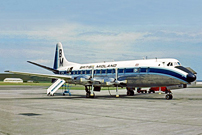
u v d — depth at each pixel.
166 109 16.44
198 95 36.53
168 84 25.33
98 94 39.62
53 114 13.80
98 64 32.75
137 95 36.41
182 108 17.09
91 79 28.70
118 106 18.45
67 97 30.64
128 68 28.42
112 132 9.05
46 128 9.75
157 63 26.22
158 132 9.07
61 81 34.06
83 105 19.27
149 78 26.39
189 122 11.21
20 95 34.34
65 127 9.97
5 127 9.93
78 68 35.28
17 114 13.73
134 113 14.34
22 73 29.27
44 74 30.67
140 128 9.81
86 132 9.04
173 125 10.47
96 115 13.45
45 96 32.56
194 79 23.75
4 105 18.97
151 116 13.08
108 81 29.19
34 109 16.27
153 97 30.70
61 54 40.28
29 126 10.16
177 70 24.50
